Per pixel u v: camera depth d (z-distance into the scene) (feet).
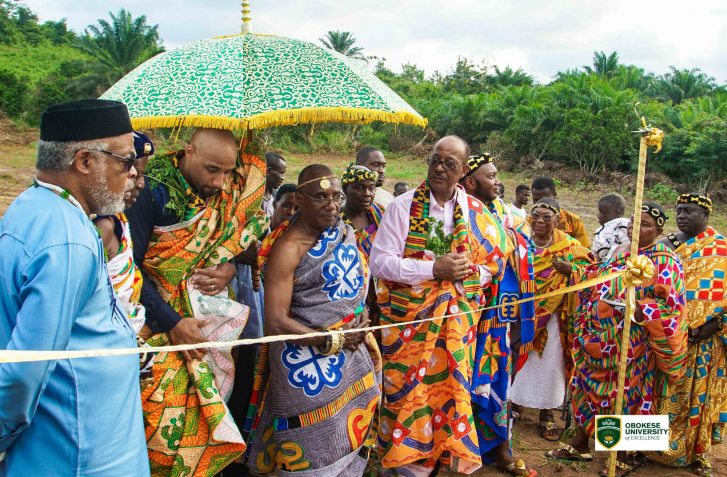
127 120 7.02
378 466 13.34
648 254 13.37
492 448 13.80
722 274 14.10
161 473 9.73
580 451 14.69
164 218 9.77
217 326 10.27
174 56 10.30
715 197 74.59
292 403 10.46
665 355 13.33
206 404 9.73
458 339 12.07
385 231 12.92
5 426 5.86
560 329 16.11
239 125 8.99
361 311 11.26
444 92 160.15
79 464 6.52
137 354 7.47
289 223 11.03
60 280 6.01
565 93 93.61
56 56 172.86
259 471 11.31
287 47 10.37
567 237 16.55
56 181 6.62
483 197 15.02
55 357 5.62
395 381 12.56
